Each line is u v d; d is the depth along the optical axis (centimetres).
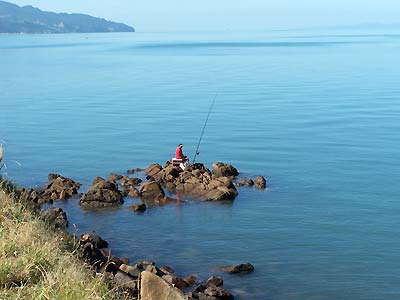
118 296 1321
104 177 4222
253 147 5197
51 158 4853
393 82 10488
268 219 3212
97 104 8250
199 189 3716
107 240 2881
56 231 1947
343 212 3325
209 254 2697
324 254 2689
